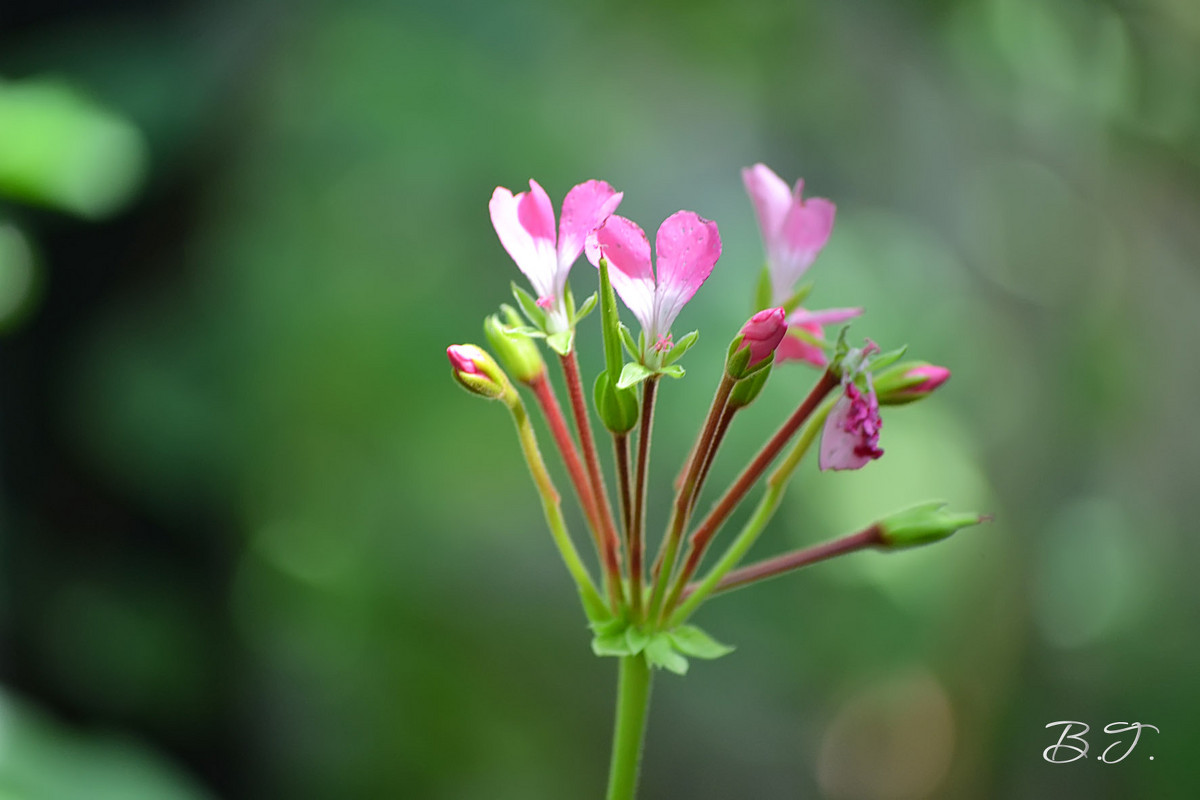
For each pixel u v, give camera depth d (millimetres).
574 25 788
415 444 779
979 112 913
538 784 879
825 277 856
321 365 730
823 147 931
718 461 755
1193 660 889
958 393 928
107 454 625
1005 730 942
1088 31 867
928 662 961
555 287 399
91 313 624
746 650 904
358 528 793
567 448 404
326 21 691
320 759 769
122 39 609
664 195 864
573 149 774
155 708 636
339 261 735
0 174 505
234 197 667
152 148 594
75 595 621
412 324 747
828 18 860
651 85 870
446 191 742
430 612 844
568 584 931
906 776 983
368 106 710
